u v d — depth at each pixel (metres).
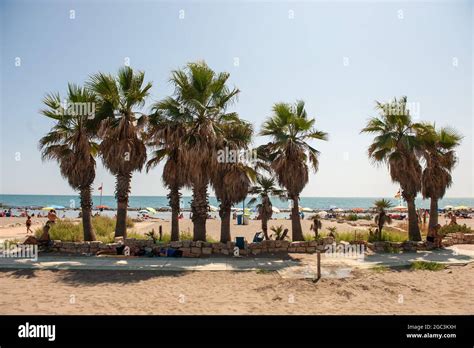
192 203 16.36
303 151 17.05
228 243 15.16
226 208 16.27
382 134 18.45
